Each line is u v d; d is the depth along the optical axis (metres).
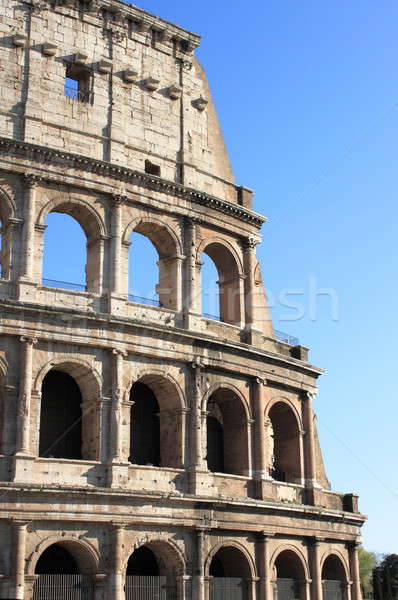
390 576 148.50
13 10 63.47
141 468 58.91
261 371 68.62
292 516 67.56
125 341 59.91
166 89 70.31
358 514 74.25
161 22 70.88
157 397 64.00
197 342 63.91
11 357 55.62
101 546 55.53
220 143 75.38
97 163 62.75
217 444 70.12
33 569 52.53
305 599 67.50
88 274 62.72
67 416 60.84
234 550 63.91
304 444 72.31
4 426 54.25
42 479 54.56
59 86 64.00
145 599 57.72
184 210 67.44
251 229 72.62
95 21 67.31
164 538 58.41
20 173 59.66
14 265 58.03
